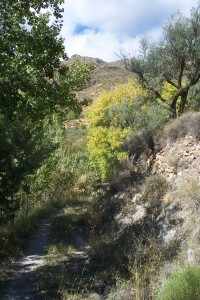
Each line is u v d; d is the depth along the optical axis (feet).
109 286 25.46
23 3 36.19
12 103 35.40
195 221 29.60
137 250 29.01
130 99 78.02
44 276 29.71
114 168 72.79
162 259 27.07
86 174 105.50
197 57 55.88
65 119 45.78
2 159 26.58
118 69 295.07
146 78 62.80
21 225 49.96
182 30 56.13
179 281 18.48
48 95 39.83
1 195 27.07
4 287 28.25
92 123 85.25
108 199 54.90
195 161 39.45
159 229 33.17
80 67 43.19
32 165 27.99
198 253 24.88
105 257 33.35
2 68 34.63
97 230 47.42
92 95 229.66
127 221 41.37
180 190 37.58
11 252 38.34
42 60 37.06
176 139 45.65
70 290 26.09
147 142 53.88
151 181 44.96
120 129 77.10
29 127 32.14
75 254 37.83
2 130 26.99
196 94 64.85
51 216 67.31
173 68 59.57
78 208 75.36
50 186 88.38
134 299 22.39
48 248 39.45
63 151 104.17
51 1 37.14
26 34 36.58
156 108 65.31
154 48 61.31
